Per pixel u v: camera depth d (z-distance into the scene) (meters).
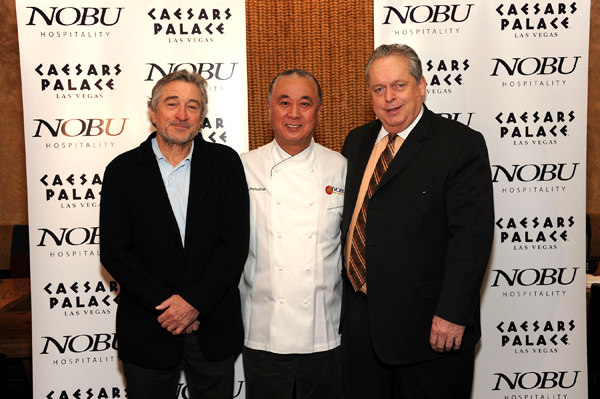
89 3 2.40
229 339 1.95
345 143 2.25
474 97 2.48
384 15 2.46
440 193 1.82
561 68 2.46
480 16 2.46
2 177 3.15
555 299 2.53
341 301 2.12
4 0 3.01
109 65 2.42
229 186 1.96
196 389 2.02
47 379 2.44
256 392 2.04
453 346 1.83
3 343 2.77
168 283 1.87
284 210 2.00
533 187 2.50
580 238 2.51
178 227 1.88
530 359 2.55
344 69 2.78
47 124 2.40
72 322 2.45
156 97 1.94
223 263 1.87
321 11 2.77
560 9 2.45
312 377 2.02
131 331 1.89
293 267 1.98
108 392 2.48
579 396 2.55
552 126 2.48
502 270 2.53
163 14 2.44
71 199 2.43
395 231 1.83
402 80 1.85
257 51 2.74
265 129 2.78
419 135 1.89
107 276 2.46
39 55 2.38
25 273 3.23
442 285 1.82
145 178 1.90
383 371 2.02
